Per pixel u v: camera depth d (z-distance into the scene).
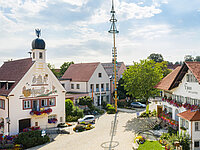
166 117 29.28
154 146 21.81
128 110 44.44
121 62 62.66
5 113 27.62
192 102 23.91
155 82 36.66
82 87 48.53
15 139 24.88
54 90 31.75
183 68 24.55
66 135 28.00
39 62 29.84
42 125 30.33
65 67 76.38
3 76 33.81
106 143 23.62
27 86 28.70
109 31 41.72
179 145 20.19
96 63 51.28
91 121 33.94
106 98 52.84
